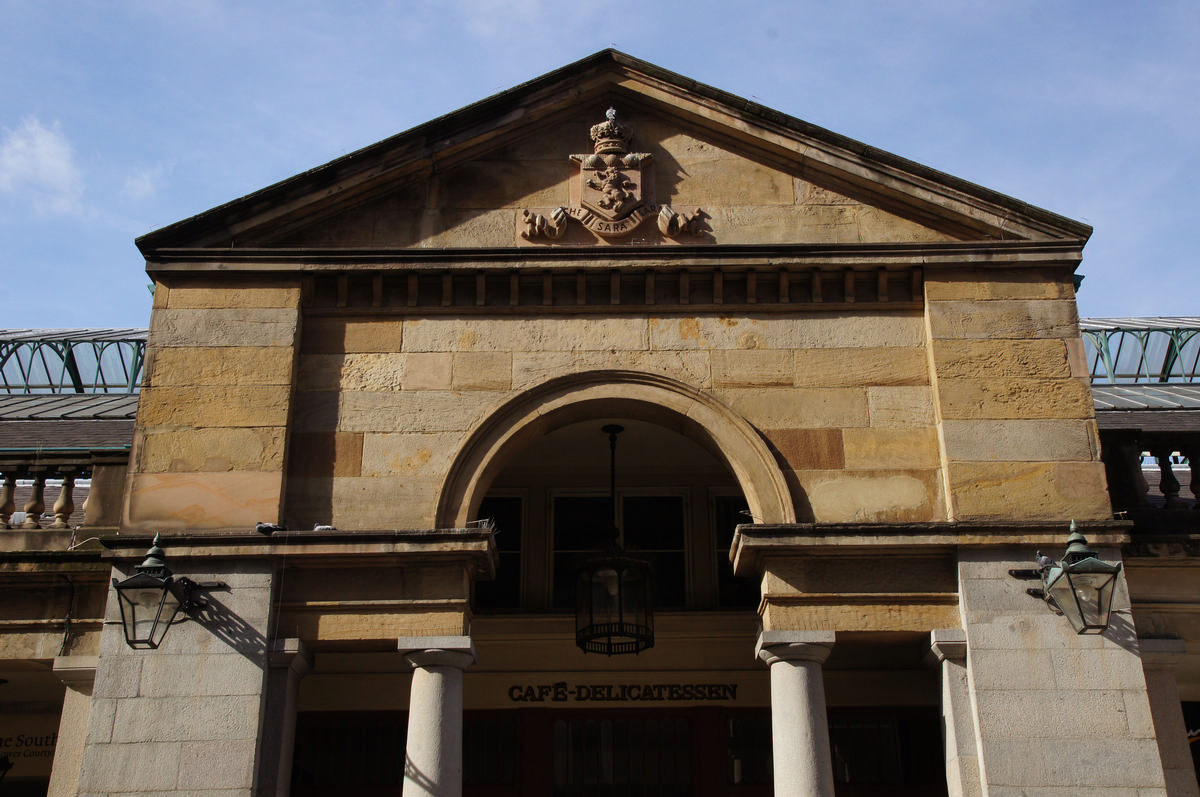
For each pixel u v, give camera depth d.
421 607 10.25
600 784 13.03
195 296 11.54
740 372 11.35
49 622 11.08
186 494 10.66
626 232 11.95
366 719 13.16
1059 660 9.88
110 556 10.35
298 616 10.30
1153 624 10.80
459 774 9.88
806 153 12.13
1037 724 9.67
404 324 11.61
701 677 13.41
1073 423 10.89
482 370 11.38
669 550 14.23
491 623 13.51
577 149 12.46
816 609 10.28
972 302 11.45
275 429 10.94
